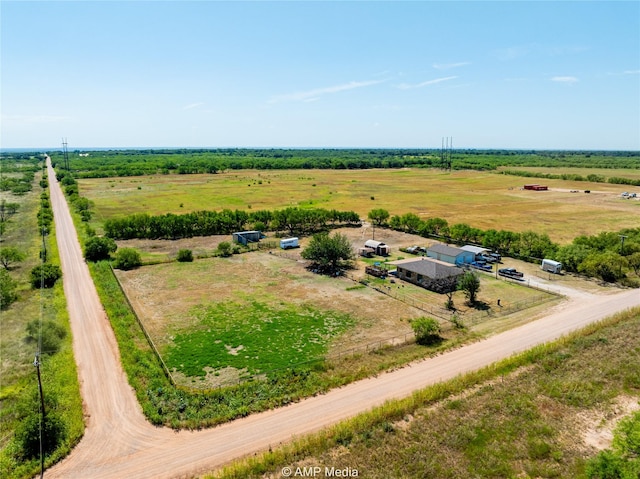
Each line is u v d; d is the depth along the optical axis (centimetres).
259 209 12525
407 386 3556
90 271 6775
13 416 3148
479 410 3212
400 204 13700
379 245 8062
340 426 2955
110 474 2595
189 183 19000
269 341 4403
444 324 4809
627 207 12938
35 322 4547
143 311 5209
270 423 3078
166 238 9475
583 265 6600
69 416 3103
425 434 2938
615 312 5116
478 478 2559
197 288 6081
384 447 2812
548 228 10156
